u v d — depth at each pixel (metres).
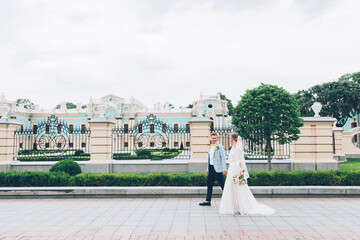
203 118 10.99
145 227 4.76
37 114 40.44
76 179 7.81
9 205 6.42
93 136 11.23
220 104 41.78
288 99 11.07
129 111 42.44
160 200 6.83
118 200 6.87
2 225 4.93
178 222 5.03
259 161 11.38
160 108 44.41
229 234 4.36
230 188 5.63
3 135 11.38
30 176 7.79
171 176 7.81
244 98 11.79
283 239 4.15
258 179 7.62
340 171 7.80
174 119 41.66
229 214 5.51
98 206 6.27
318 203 6.37
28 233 4.50
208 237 4.24
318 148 10.70
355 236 4.26
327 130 10.73
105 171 11.05
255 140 11.71
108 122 11.20
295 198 6.91
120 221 5.12
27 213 5.71
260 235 4.31
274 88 11.42
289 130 10.58
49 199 7.07
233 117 12.12
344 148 20.30
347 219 5.13
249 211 5.48
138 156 17.02
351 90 28.48
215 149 6.27
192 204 6.39
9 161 11.48
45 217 5.42
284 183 7.62
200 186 7.60
